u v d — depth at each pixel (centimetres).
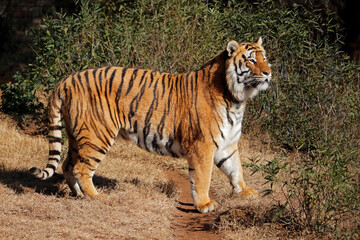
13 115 2150
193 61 2002
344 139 1488
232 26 2106
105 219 1169
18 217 1114
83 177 1305
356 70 2111
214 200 1446
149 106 1323
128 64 1925
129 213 1230
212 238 1141
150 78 1341
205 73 1320
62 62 1867
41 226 1076
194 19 2078
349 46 2550
